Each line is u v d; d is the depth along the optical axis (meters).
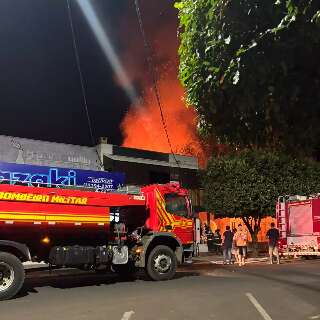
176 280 14.43
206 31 4.38
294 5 3.33
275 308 9.30
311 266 19.12
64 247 12.75
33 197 12.07
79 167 26.08
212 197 28.05
